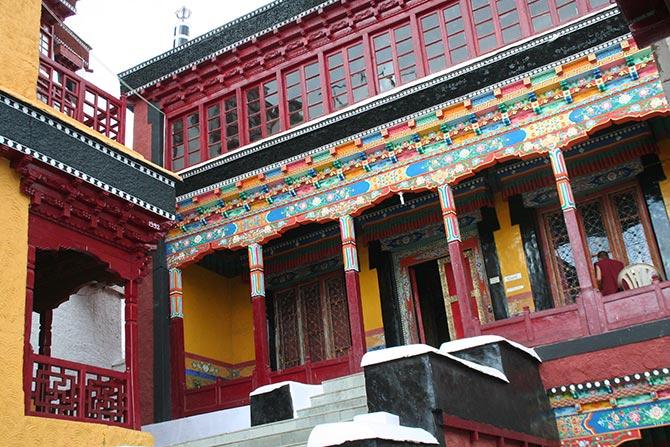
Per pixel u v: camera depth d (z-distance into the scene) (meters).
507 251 16.45
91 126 12.48
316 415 11.16
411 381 8.57
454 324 16.77
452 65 15.77
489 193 16.77
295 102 17.44
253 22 18.02
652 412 11.47
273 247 19.25
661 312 12.03
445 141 14.81
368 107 15.47
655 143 15.48
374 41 16.91
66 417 10.12
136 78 19.36
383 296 17.53
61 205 10.87
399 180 15.12
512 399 10.64
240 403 15.55
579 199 16.06
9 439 9.16
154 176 12.52
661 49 6.43
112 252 11.81
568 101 13.93
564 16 14.99
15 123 10.16
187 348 17.58
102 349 18.78
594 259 15.68
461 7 16.06
